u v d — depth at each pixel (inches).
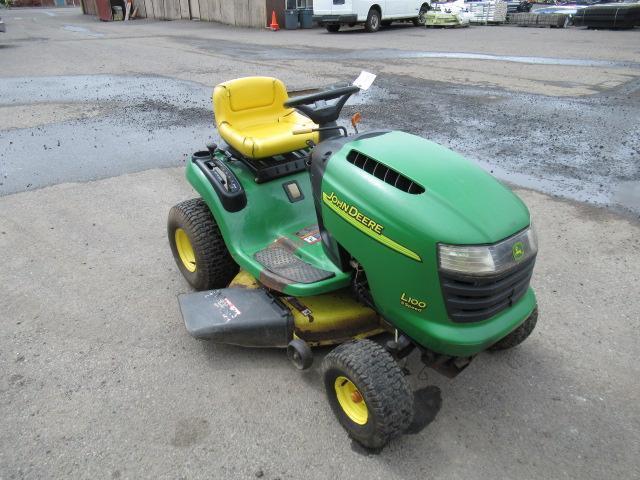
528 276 97.1
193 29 879.7
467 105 335.0
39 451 100.2
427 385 115.6
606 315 136.9
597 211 193.0
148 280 156.6
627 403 110.3
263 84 154.0
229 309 119.5
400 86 386.6
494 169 233.3
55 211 200.5
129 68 492.4
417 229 87.9
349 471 95.7
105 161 253.8
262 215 133.3
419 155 98.5
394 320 98.8
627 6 775.1
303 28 861.2
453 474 94.8
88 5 1406.3
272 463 97.5
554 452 99.2
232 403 111.3
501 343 120.0
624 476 94.2
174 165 248.1
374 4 734.5
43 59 558.6
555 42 617.0
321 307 117.1
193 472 95.9
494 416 107.4
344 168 101.5
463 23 837.2
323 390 114.4
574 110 320.5
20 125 312.7
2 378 118.4
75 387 116.0
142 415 108.4
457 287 87.4
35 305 144.5
